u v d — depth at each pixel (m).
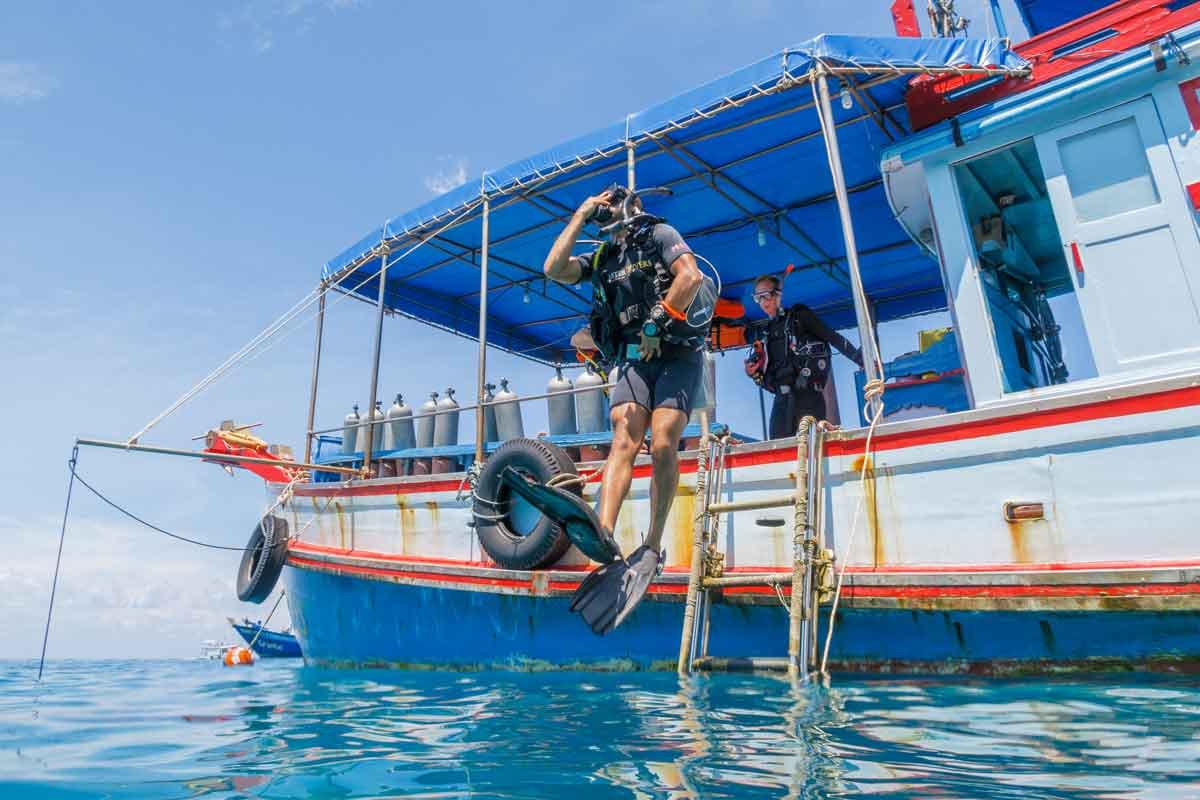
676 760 2.28
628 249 3.49
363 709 3.85
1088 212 4.98
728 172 7.75
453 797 1.97
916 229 7.09
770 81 5.68
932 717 2.87
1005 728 2.61
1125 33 5.14
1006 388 5.65
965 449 4.50
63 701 4.75
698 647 4.98
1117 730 2.51
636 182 7.87
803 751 2.34
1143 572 3.76
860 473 4.83
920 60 5.47
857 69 5.43
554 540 5.80
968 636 4.28
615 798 1.90
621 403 3.51
